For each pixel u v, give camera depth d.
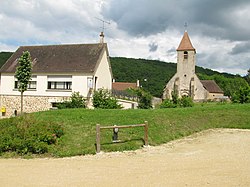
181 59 55.88
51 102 30.56
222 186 6.82
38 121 14.16
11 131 12.56
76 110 18.42
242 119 20.06
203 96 54.62
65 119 15.73
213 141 14.13
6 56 55.53
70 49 33.03
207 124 18.81
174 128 16.41
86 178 7.85
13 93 32.34
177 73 56.06
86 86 29.42
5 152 11.55
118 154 11.49
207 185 6.91
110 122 15.34
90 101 29.12
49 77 30.94
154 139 13.98
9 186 7.19
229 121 19.72
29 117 14.88
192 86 54.84
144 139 13.50
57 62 31.58
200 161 9.74
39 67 31.45
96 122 15.25
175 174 8.01
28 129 12.74
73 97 25.92
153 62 94.94
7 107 32.50
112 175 8.10
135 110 19.14
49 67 31.11
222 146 12.73
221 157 10.34
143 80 79.25
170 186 6.90
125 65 86.62
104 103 24.42
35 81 31.47
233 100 33.22
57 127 13.54
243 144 12.98
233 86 88.56
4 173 8.59
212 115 20.58
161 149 12.49
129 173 8.28
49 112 17.69
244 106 23.34
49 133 12.52
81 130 14.02
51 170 8.94
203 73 113.88
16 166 9.60
